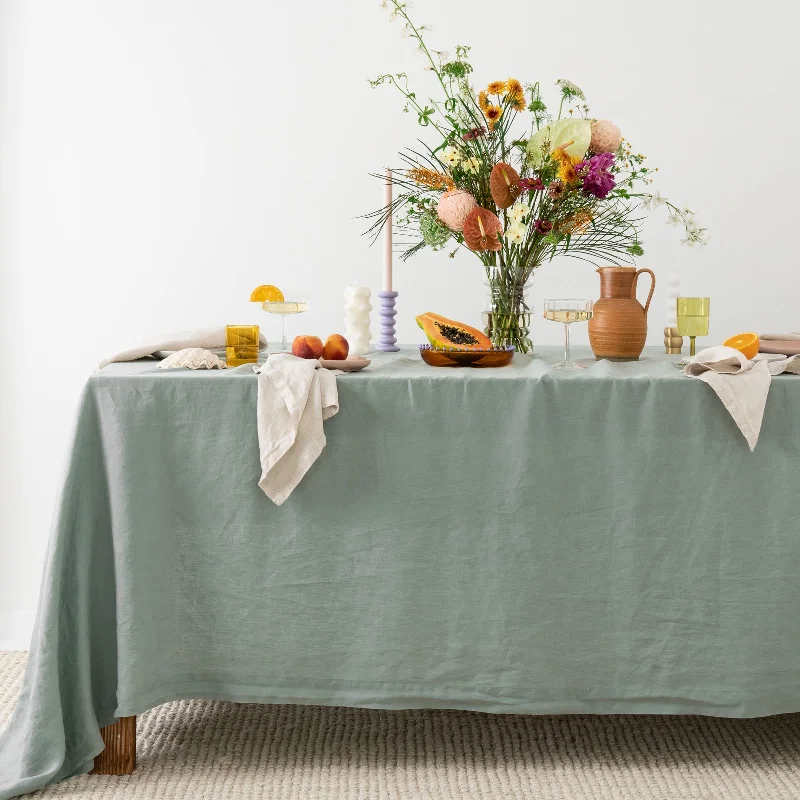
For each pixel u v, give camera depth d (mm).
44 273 2807
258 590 1734
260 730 1988
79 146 2771
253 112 2760
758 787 1724
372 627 1733
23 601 2861
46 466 2852
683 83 2705
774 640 1713
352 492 1717
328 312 2816
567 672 1734
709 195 2730
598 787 1729
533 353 2262
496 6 2707
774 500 1691
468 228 1963
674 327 2287
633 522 1702
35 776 1681
